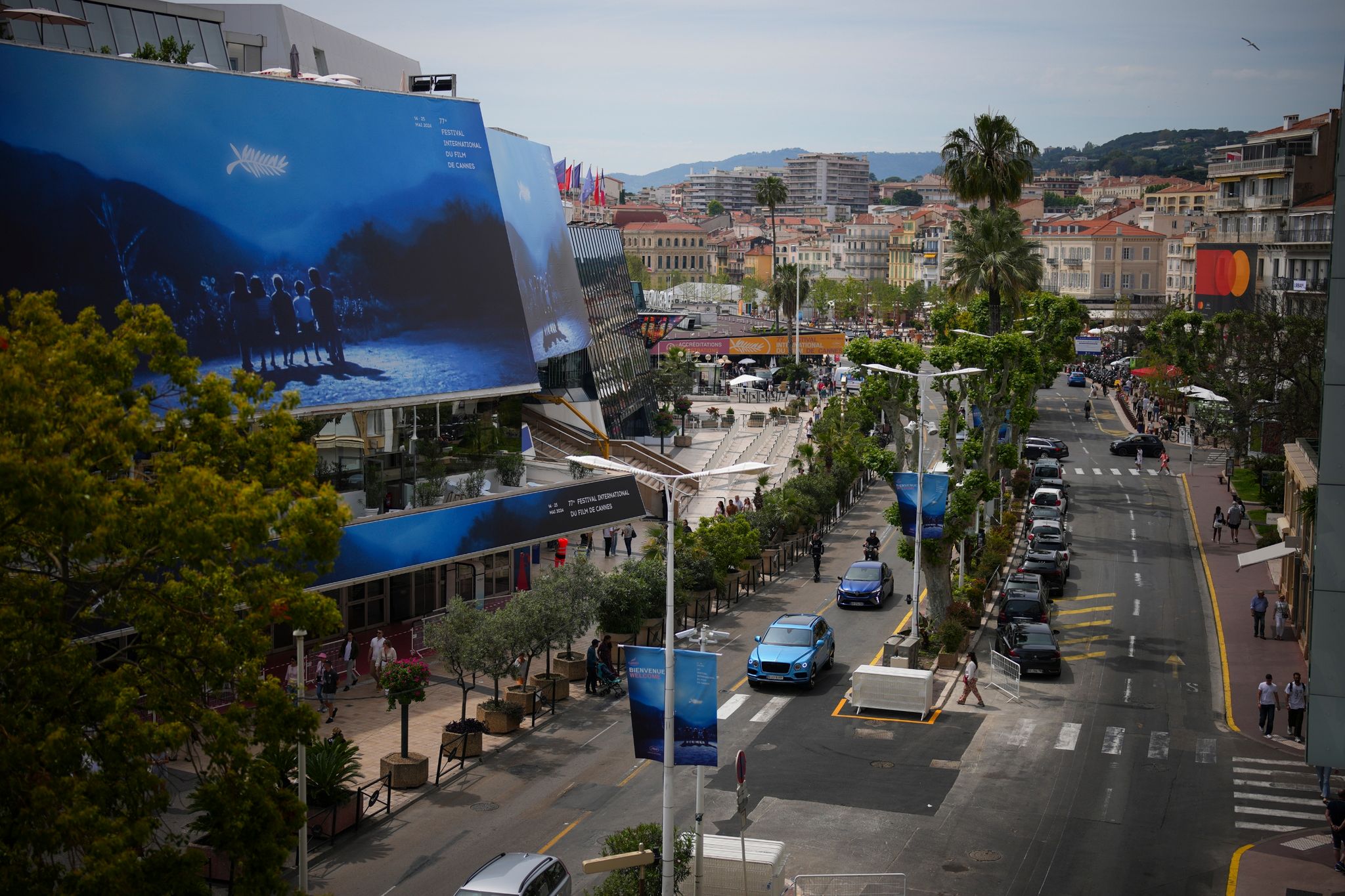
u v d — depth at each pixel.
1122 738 35.88
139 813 18.28
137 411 19.05
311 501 20.28
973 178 72.00
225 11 68.25
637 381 98.06
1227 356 88.44
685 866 24.00
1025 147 72.19
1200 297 121.06
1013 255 72.19
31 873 17.19
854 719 37.44
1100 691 40.66
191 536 18.27
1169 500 76.94
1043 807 30.44
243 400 21.84
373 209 47.88
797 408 112.69
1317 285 106.31
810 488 67.31
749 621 49.47
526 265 68.88
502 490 50.00
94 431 18.27
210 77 43.53
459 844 27.77
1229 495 77.69
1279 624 47.06
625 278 97.88
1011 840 28.33
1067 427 109.31
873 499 78.50
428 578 48.53
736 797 30.89
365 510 43.69
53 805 16.72
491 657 34.06
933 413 104.69
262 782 19.05
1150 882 26.16
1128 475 85.88
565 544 55.22
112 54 43.62
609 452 72.88
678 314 101.94
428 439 50.62
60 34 50.75
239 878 18.94
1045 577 54.19
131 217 39.91
